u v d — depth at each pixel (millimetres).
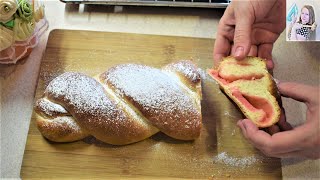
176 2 461
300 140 338
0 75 434
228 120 406
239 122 376
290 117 422
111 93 388
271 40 441
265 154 379
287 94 378
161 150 387
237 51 390
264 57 439
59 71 427
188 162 383
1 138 402
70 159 382
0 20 384
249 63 397
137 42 446
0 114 414
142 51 441
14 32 398
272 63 425
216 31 472
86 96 376
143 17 480
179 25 476
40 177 375
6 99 422
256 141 354
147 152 386
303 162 397
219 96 417
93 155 384
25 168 378
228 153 389
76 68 429
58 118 380
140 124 378
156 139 392
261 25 433
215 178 378
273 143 344
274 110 374
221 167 383
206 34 470
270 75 392
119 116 372
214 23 477
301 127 344
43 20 446
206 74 429
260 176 382
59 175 376
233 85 389
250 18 399
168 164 381
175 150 388
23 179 374
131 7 482
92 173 377
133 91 378
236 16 401
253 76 392
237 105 393
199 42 448
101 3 466
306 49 461
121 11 481
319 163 397
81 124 375
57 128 375
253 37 438
